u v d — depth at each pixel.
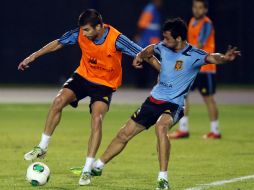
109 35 28.72
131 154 37.00
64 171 31.56
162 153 26.75
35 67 88.88
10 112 60.16
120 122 53.31
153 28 69.88
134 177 30.27
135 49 28.62
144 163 34.12
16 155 36.31
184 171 31.86
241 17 87.31
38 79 89.06
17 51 88.81
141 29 69.94
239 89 83.81
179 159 35.47
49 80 88.88
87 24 28.11
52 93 76.38
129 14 86.69
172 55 27.77
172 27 27.33
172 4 84.56
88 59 29.05
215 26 85.88
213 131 44.62
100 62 28.83
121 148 28.36
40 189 27.23
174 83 27.72
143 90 82.50
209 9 81.12
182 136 44.72
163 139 26.81
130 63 87.00
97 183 28.70
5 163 33.69
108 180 29.47
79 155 36.44
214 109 44.47
